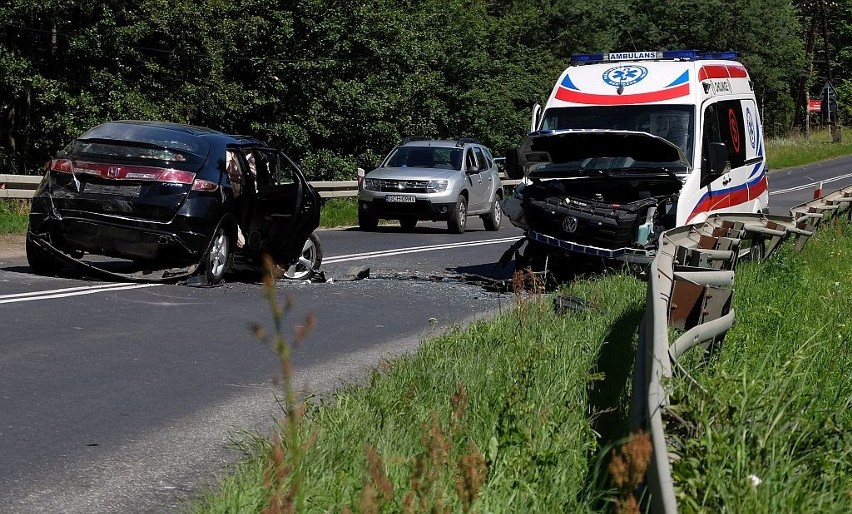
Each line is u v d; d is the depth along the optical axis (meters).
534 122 15.12
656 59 15.70
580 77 15.23
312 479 4.84
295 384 7.95
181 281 13.02
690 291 8.30
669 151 14.09
